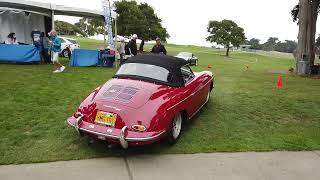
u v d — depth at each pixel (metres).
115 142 5.19
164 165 5.06
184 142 6.01
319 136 6.59
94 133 5.20
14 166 4.87
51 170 4.79
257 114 8.04
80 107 5.62
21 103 8.02
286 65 45.50
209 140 6.16
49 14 17.52
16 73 12.40
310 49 21.33
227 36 72.69
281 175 4.84
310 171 5.01
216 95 10.04
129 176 4.69
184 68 6.97
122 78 6.34
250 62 48.72
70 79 11.70
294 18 26.30
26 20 18.08
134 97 5.48
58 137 6.00
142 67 6.43
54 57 13.34
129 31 46.16
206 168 5.00
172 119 5.61
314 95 10.60
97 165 5.00
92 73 13.65
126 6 45.94
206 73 8.40
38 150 5.43
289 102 9.40
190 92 6.53
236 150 5.71
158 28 48.94
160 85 6.07
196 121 7.29
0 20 17.42
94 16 18.61
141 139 5.01
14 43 16.30
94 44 49.66
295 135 6.60
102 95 5.65
